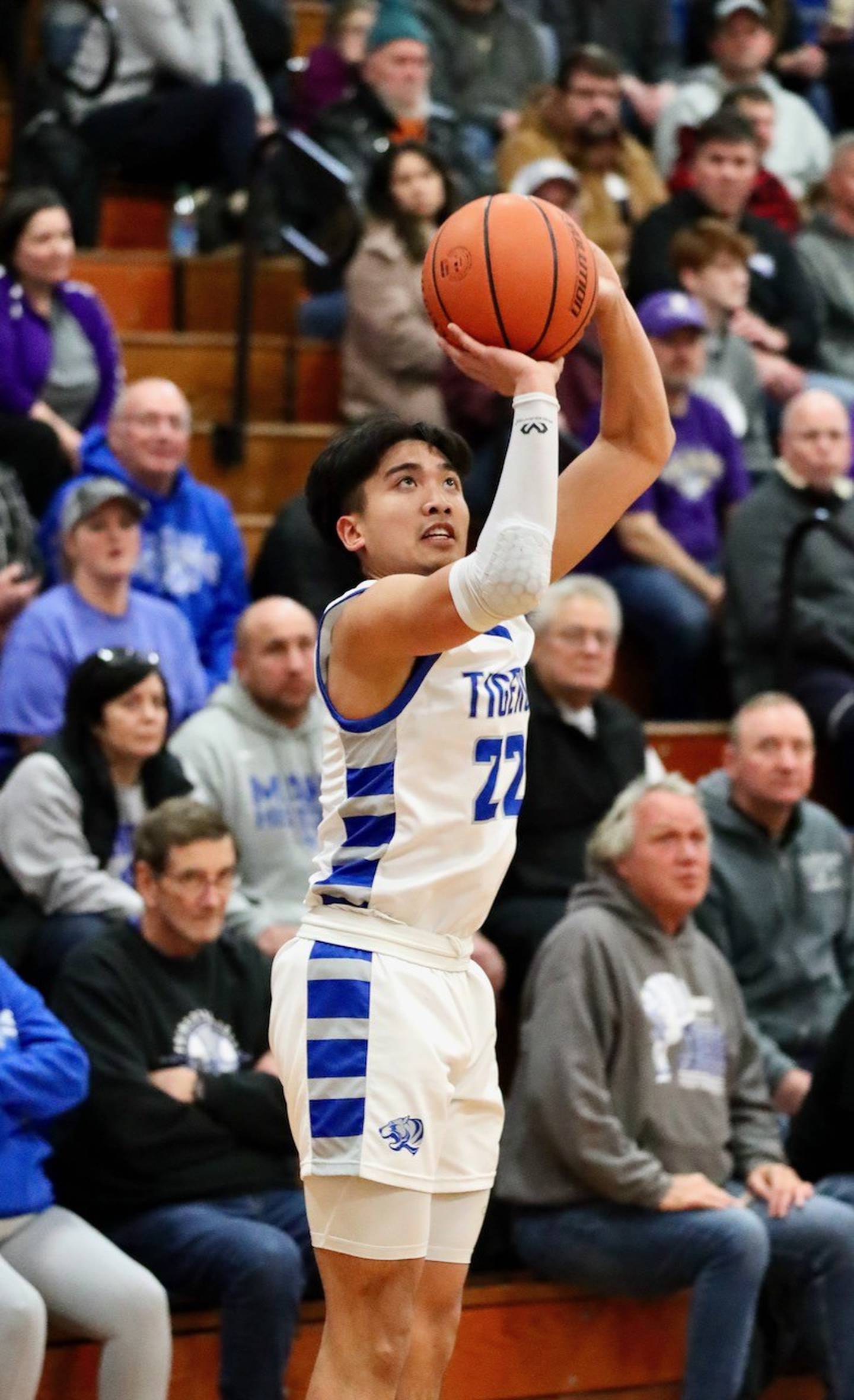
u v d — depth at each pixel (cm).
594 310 478
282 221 1336
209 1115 746
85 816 821
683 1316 813
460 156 1402
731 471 1157
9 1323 651
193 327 1289
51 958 802
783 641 1056
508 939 889
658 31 1612
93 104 1313
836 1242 780
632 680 1114
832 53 1675
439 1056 481
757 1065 831
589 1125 768
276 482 1202
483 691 479
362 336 1181
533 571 433
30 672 905
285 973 496
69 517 927
